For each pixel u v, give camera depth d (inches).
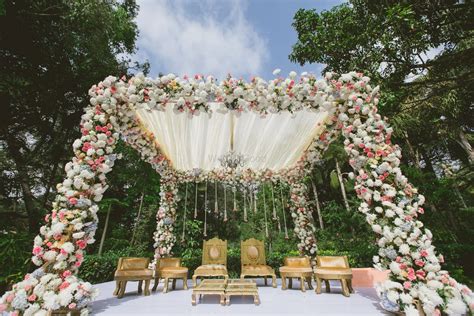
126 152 303.6
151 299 131.0
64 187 103.7
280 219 364.2
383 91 154.2
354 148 118.8
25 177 289.4
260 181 213.3
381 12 155.3
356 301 122.0
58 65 288.4
